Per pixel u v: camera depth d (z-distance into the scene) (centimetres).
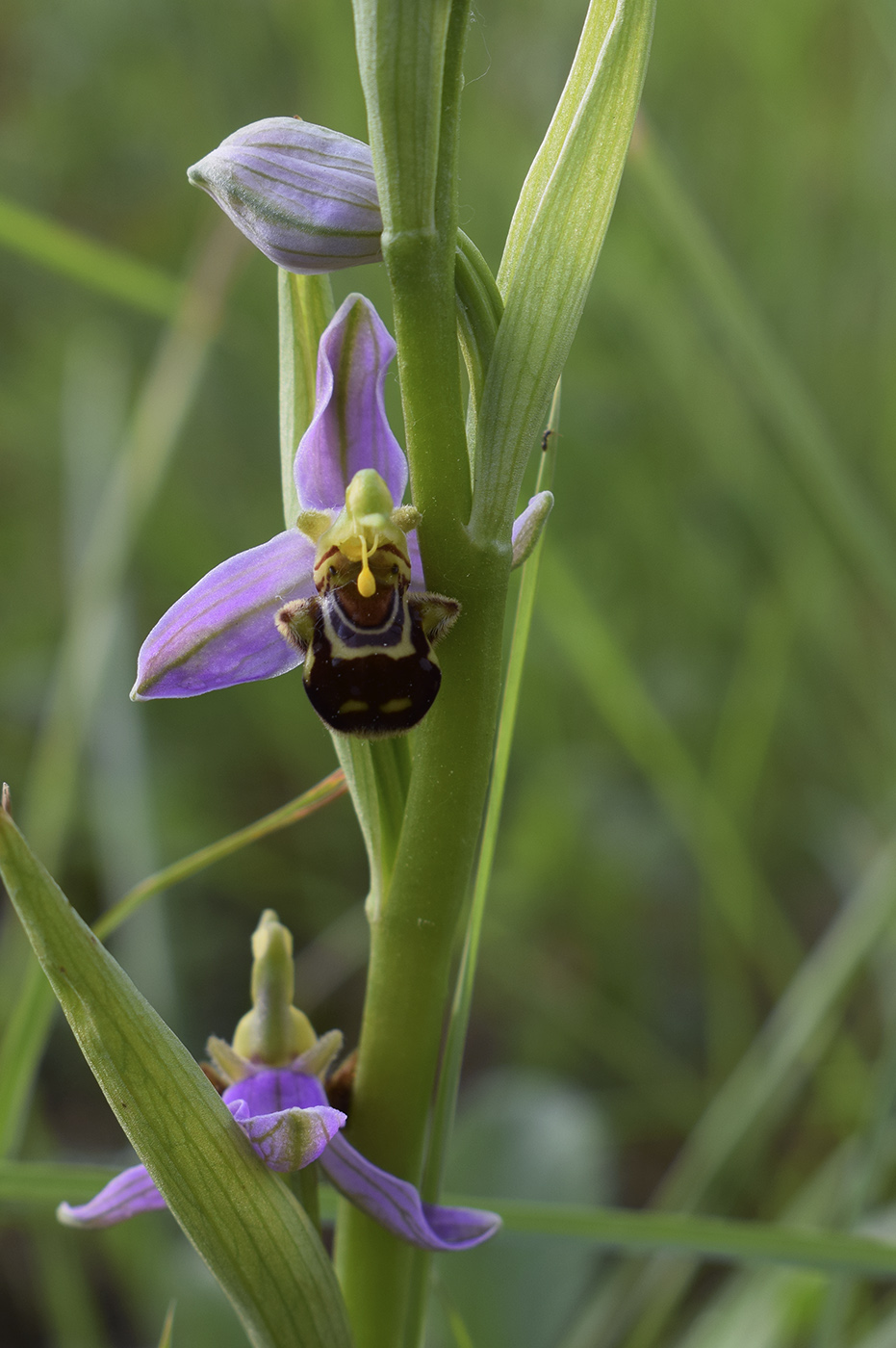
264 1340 31
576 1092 42
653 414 67
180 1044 31
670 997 56
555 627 50
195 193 77
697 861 54
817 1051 42
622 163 31
